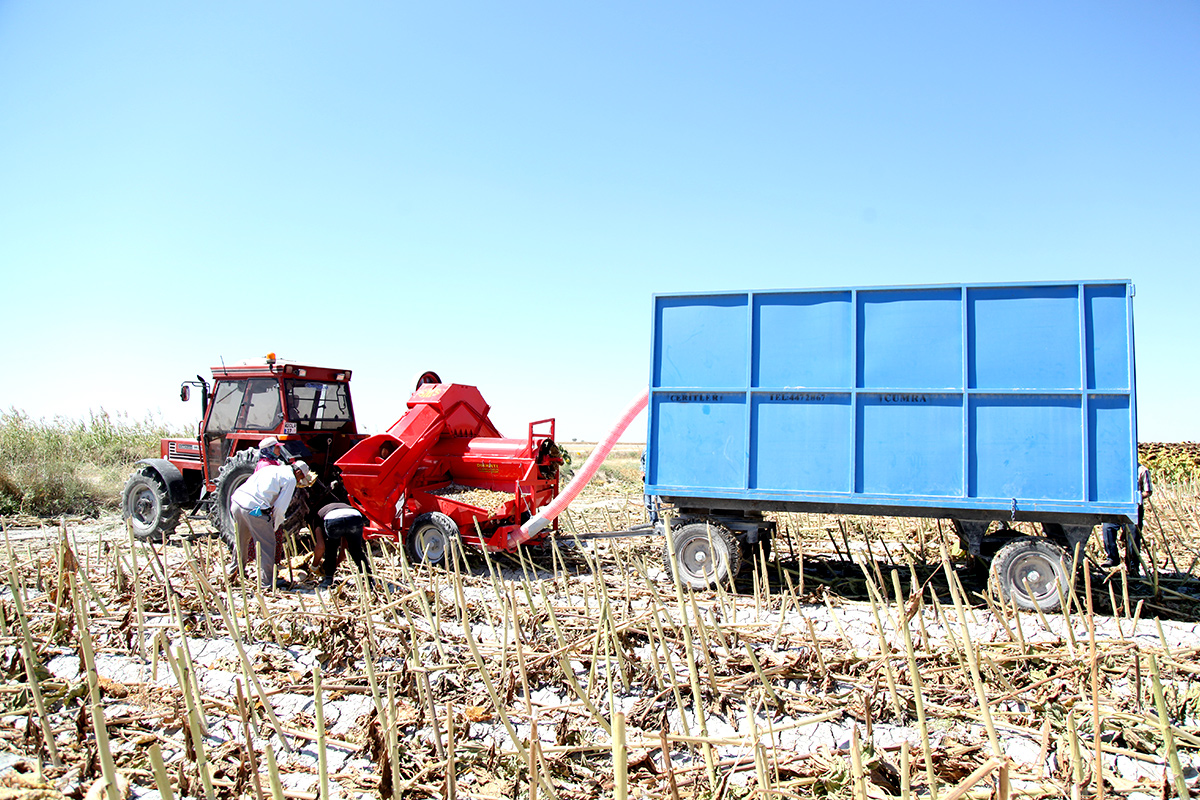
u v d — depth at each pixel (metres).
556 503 8.33
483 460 8.94
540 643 5.25
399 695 4.48
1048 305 6.58
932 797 2.91
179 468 10.69
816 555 8.88
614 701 4.19
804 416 7.20
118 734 4.00
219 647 5.43
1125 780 3.42
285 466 7.50
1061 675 4.52
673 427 7.57
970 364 6.75
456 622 5.93
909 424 6.89
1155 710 4.09
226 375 10.20
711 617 6.16
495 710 4.29
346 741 3.96
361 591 6.02
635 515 12.64
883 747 3.81
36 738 3.74
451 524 8.13
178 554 9.21
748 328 7.38
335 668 4.95
